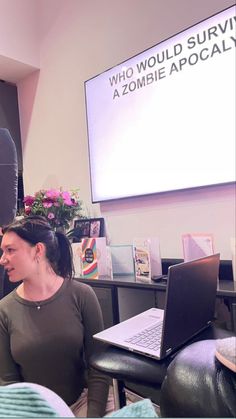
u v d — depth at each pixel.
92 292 1.27
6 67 2.91
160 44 2.02
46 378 1.14
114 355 1.00
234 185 1.77
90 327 1.21
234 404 0.50
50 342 1.13
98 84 2.37
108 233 2.36
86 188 2.57
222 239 1.82
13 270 1.14
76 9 2.65
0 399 0.44
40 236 1.19
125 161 2.21
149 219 2.13
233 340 0.59
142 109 2.11
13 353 1.13
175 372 0.58
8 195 1.35
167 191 2.00
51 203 2.16
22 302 1.17
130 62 2.18
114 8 2.37
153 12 2.14
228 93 1.74
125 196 2.21
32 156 3.05
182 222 1.98
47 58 2.90
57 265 1.25
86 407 1.15
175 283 0.92
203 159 1.84
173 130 1.96
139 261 1.82
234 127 1.73
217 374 0.55
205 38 1.83
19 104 3.19
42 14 2.95
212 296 1.19
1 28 2.73
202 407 0.51
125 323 1.23
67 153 2.72
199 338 1.07
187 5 1.98
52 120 2.85
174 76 1.95
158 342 1.02
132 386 1.18
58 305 1.18
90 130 2.43
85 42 2.57
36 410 0.42
